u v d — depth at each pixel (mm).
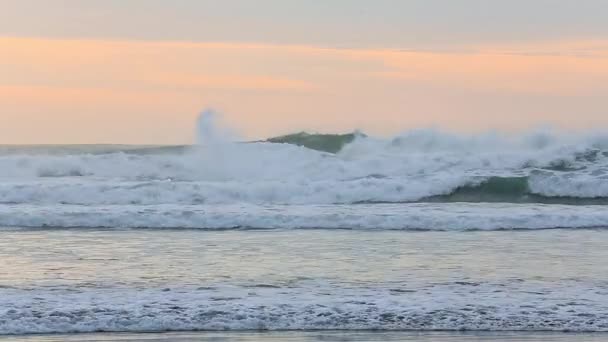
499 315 43375
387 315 43281
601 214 86000
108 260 60312
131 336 39938
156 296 46688
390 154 121688
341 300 45969
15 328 40656
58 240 72312
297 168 116625
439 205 96625
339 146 132125
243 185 100875
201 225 83750
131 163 121000
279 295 47219
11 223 84750
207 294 47344
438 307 44688
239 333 40625
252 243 70438
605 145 117875
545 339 39844
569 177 104938
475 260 60844
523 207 95062
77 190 98438
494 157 116125
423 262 59812
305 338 39812
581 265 58469
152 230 81125
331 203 99562
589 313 43750
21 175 119375
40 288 49031
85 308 43656
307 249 66625
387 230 81375
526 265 58469
